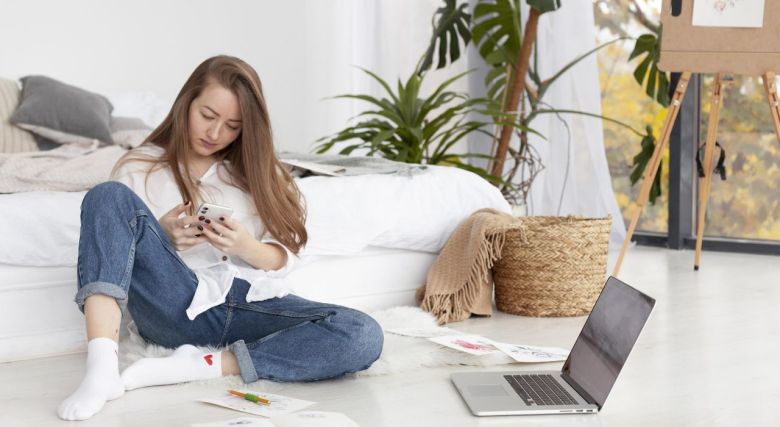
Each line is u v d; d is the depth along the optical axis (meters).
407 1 4.98
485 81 4.44
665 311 2.96
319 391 2.03
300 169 2.92
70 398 1.83
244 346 2.07
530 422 1.80
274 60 4.81
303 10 4.88
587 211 4.51
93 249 1.91
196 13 4.54
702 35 3.30
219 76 2.10
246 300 2.13
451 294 2.87
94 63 4.27
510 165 4.64
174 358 2.05
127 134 3.60
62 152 2.88
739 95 4.43
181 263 2.06
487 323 2.82
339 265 2.81
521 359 2.22
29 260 2.31
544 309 2.92
